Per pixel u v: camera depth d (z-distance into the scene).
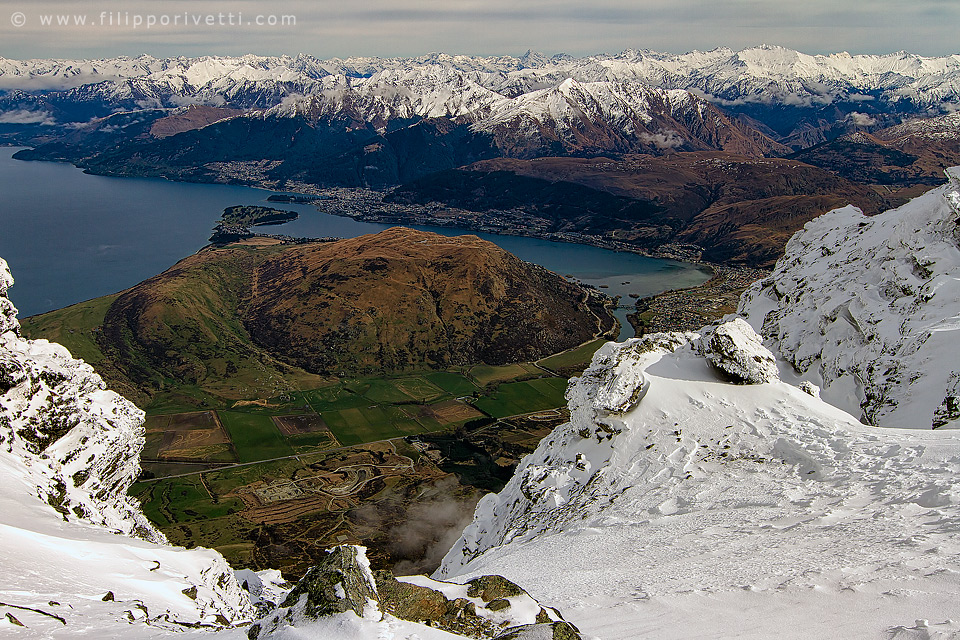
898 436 55.66
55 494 46.81
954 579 28.69
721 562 38.81
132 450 57.88
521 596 30.02
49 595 29.64
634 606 32.50
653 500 57.47
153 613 32.16
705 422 66.00
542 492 69.69
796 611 29.08
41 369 52.00
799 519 44.94
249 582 60.53
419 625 24.59
